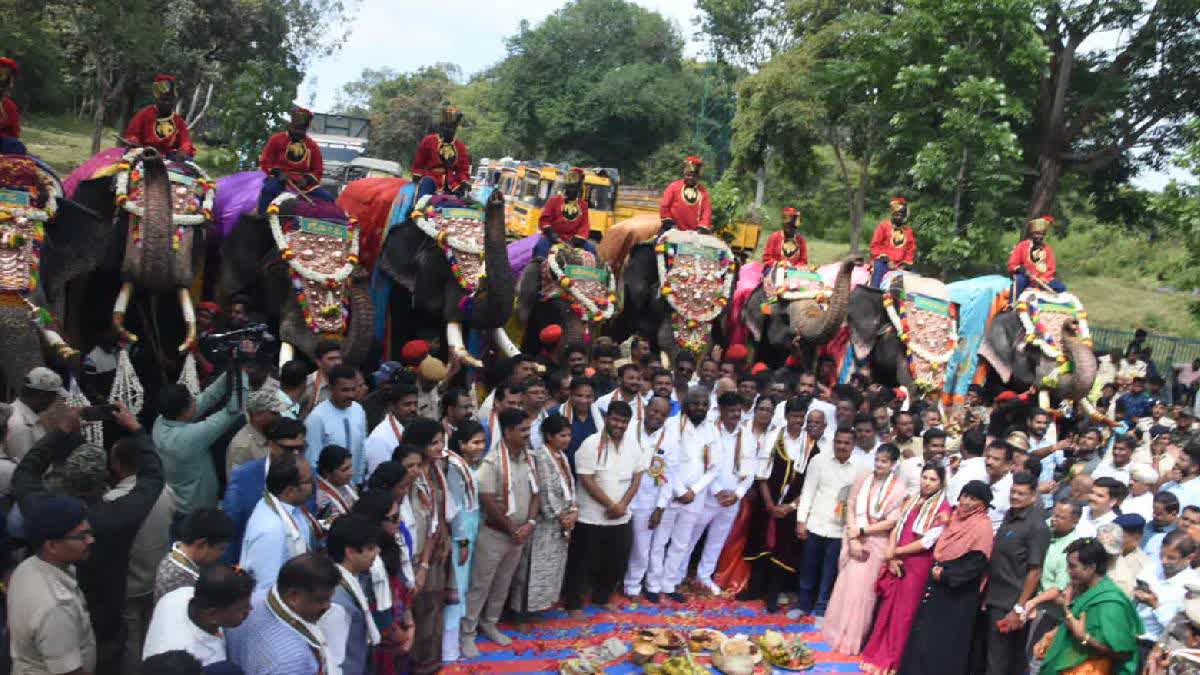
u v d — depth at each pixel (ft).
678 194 39.50
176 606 13.14
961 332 42.55
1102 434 39.55
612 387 29.94
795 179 100.89
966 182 70.85
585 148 163.63
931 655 23.13
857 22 79.71
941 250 70.18
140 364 27.12
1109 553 20.24
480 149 164.14
